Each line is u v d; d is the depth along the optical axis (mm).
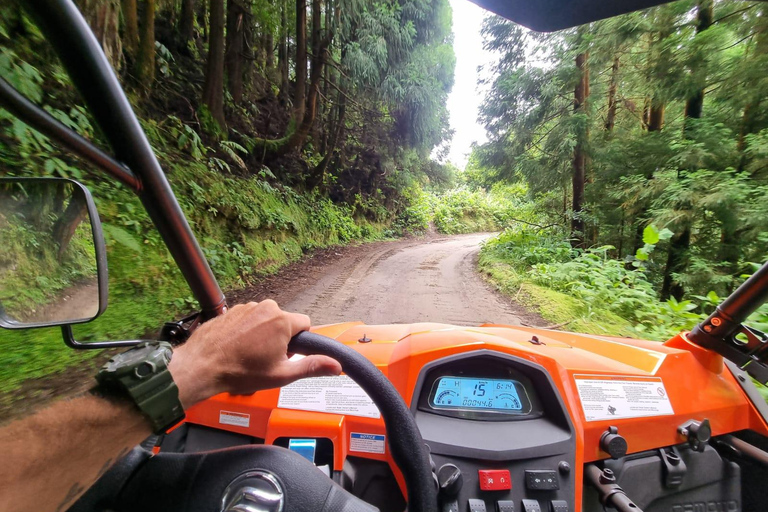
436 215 32781
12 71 4469
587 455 1288
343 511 807
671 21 8672
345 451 1288
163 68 10602
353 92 16766
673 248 9445
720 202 7352
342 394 1371
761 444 1536
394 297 7457
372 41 14328
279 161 16016
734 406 1536
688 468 1405
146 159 979
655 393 1455
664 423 1399
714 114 8805
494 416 1231
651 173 10086
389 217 26062
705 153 8086
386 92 15969
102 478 875
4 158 4551
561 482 1117
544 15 1163
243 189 10375
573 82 12547
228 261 7887
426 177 32844
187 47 13898
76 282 1262
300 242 12828
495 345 1294
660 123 11852
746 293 1483
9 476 545
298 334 904
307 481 836
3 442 560
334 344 892
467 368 1287
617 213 11586
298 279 8898
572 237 14094
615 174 11102
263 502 792
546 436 1175
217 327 814
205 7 15922
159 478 862
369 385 862
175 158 8531
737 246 8023
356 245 17438
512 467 1113
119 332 4309
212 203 8359
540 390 1260
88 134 5215
